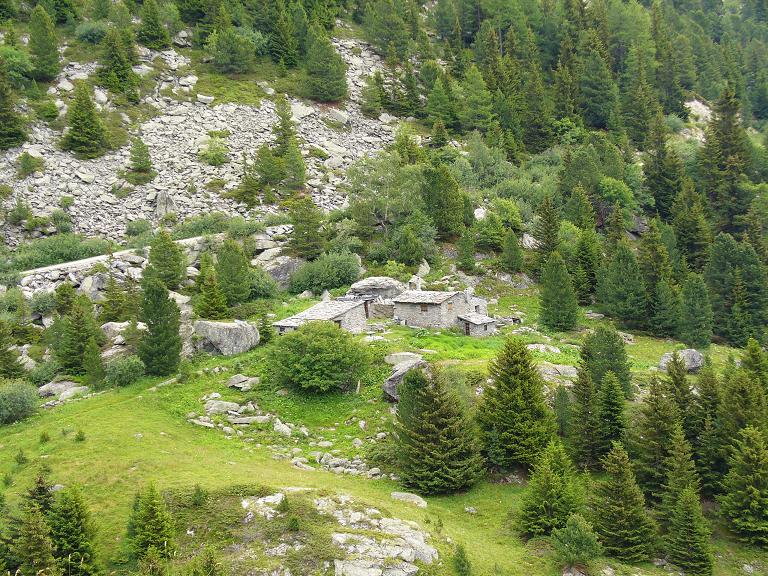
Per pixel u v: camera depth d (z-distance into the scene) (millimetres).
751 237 113312
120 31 145750
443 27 193250
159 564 39031
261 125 139000
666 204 132750
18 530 40219
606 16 195125
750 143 142750
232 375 70500
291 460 57250
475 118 153625
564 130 155875
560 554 44344
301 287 96812
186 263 95000
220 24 160625
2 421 62219
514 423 56875
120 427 59562
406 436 55844
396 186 112250
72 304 83438
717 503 53219
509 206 117938
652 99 173250
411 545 42375
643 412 55719
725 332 96312
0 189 109500
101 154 122688
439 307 85062
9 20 141625
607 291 97688
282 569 40812
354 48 176125
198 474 51312
